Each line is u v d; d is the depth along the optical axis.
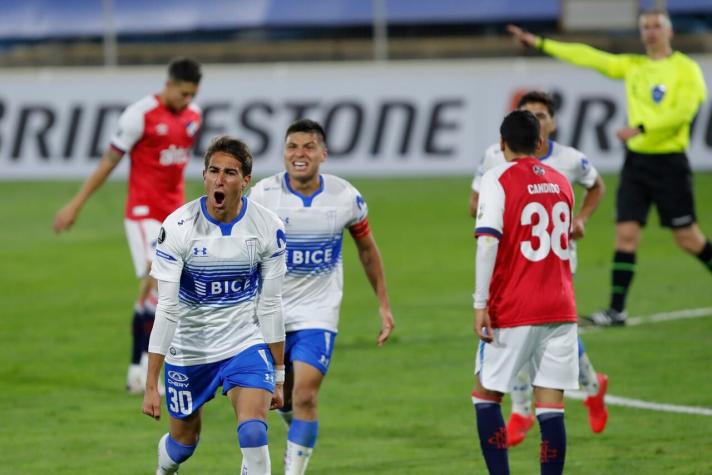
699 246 38.88
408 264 51.53
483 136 67.75
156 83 68.69
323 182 23.47
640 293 44.56
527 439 26.86
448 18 76.00
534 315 20.89
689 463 24.36
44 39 77.75
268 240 19.64
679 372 32.72
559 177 21.55
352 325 39.78
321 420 28.55
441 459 25.16
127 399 31.14
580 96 66.69
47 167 69.75
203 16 77.44
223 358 19.98
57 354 36.38
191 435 20.86
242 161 19.17
